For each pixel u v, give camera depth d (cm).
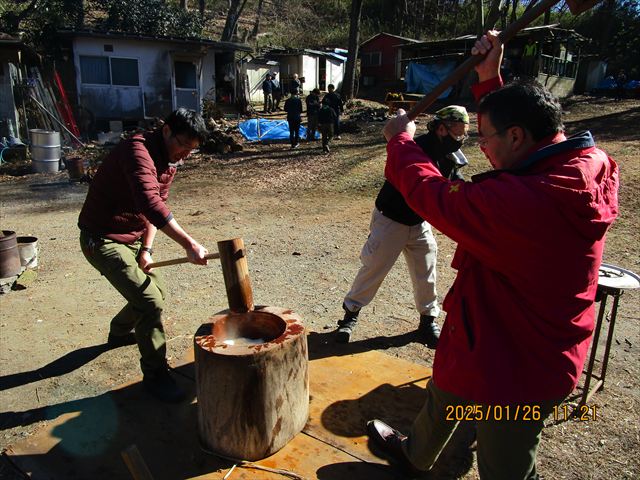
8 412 304
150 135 288
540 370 154
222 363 227
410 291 467
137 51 1800
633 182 780
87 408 293
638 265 499
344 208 830
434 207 155
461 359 165
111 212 292
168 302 460
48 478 239
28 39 1797
